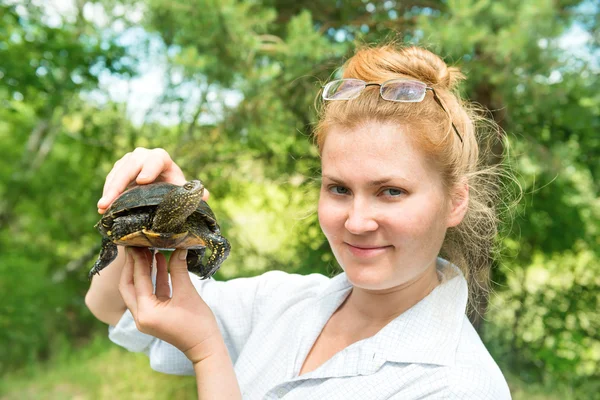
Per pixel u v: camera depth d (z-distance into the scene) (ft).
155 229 5.13
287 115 18.93
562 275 24.29
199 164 20.80
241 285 6.57
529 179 19.92
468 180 5.28
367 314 5.39
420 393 4.59
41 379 25.18
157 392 23.30
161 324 5.08
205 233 5.48
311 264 18.24
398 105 4.60
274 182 21.50
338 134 4.70
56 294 31.09
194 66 16.66
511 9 15.44
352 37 19.61
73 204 35.22
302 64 16.90
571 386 20.99
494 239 6.36
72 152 34.65
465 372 4.51
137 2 24.71
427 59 5.30
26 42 21.54
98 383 24.41
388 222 4.56
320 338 5.59
